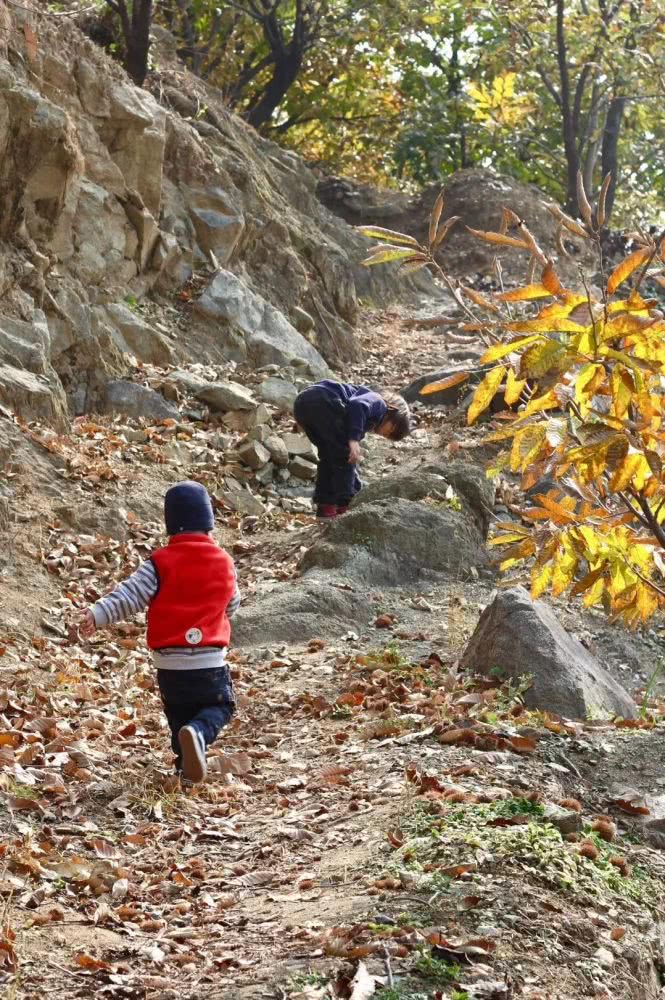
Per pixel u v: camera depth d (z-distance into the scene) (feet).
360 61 85.56
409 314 60.08
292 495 34.04
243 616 24.03
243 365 41.22
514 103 19.12
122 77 42.24
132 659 21.85
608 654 23.85
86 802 15.16
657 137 86.12
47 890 12.44
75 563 25.70
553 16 73.61
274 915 12.04
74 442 31.19
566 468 11.46
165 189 44.24
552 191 89.04
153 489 30.53
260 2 77.10
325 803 15.38
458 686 19.30
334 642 23.38
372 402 29.17
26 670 20.04
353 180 81.05
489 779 15.12
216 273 43.27
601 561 12.81
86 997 10.28
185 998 10.22
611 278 10.94
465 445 33.68
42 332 32.91
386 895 11.78
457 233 71.97
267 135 87.25
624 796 15.47
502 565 13.46
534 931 11.15
